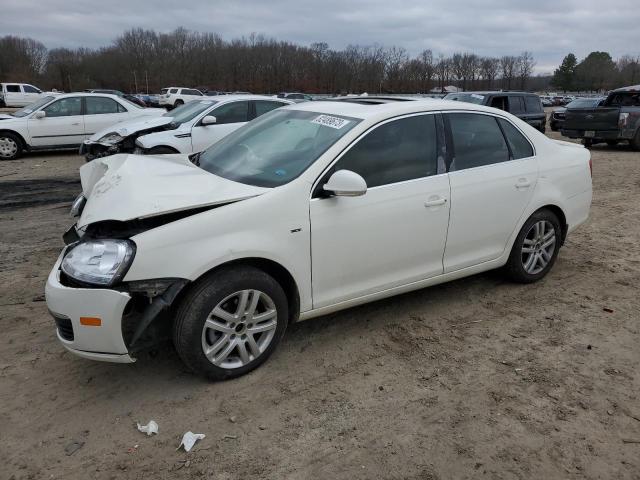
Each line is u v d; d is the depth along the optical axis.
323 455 2.72
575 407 3.11
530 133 4.67
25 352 3.62
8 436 2.82
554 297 4.62
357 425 2.94
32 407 3.05
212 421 2.96
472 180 4.12
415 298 4.56
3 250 5.73
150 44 95.38
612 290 4.80
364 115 3.76
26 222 6.95
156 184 3.34
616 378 3.41
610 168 12.59
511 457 2.72
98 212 3.07
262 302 3.34
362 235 3.58
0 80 91.62
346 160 3.54
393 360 3.59
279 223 3.25
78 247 3.00
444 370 3.48
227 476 2.57
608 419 3.01
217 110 9.70
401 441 2.82
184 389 3.23
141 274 2.88
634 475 2.61
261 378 3.35
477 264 4.35
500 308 4.39
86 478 2.55
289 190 3.31
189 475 2.58
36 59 100.50
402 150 3.82
